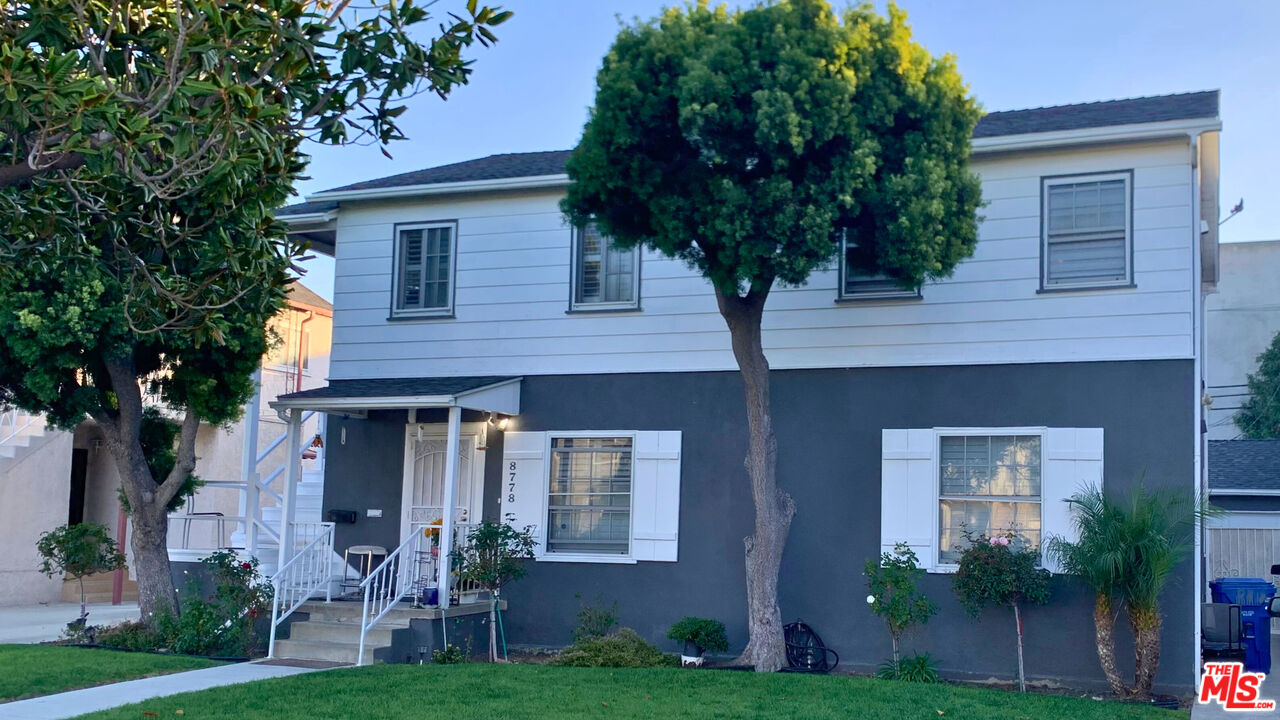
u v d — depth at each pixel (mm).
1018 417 13609
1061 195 13789
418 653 14047
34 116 7895
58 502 21359
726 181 11664
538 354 15984
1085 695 12539
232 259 9477
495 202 16516
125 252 10383
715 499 14820
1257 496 21812
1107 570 11898
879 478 14117
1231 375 38031
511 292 16266
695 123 11609
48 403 13961
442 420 16500
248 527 16172
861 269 12930
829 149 11969
